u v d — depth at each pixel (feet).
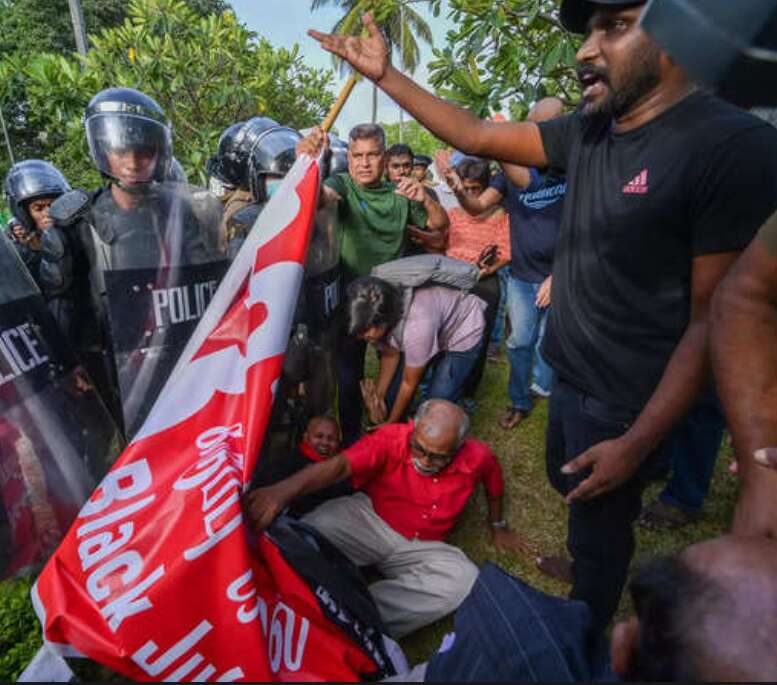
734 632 1.89
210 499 4.76
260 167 9.30
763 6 1.45
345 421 10.23
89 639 4.27
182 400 5.60
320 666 5.05
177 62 20.98
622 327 4.89
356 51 5.33
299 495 6.08
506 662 2.81
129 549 4.62
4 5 72.18
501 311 15.87
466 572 7.06
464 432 7.00
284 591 5.18
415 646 7.16
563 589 7.87
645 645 2.14
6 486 5.70
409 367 9.01
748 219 4.08
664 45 1.67
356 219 9.65
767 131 4.08
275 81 24.48
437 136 5.60
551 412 6.09
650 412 4.55
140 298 6.88
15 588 6.03
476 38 10.78
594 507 5.48
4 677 5.51
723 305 3.50
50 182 10.53
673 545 8.61
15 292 6.17
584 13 4.53
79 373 6.85
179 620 4.35
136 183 6.89
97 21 73.56
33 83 22.26
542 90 11.30
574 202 5.13
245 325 6.00
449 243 13.42
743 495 3.21
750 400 3.29
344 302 9.49
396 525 7.47
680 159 4.23
